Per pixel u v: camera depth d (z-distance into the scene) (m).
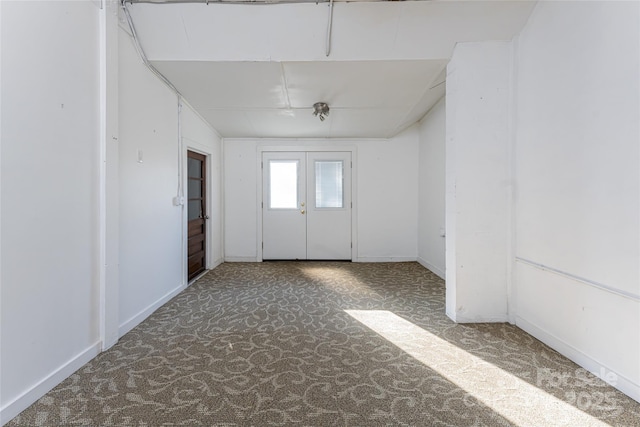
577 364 1.83
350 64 2.53
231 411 1.43
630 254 1.51
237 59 2.46
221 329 2.36
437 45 2.38
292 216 5.09
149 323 2.47
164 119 2.91
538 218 2.14
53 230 1.62
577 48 1.79
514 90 2.34
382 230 5.07
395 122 4.15
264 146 5.02
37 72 1.52
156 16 2.25
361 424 1.35
